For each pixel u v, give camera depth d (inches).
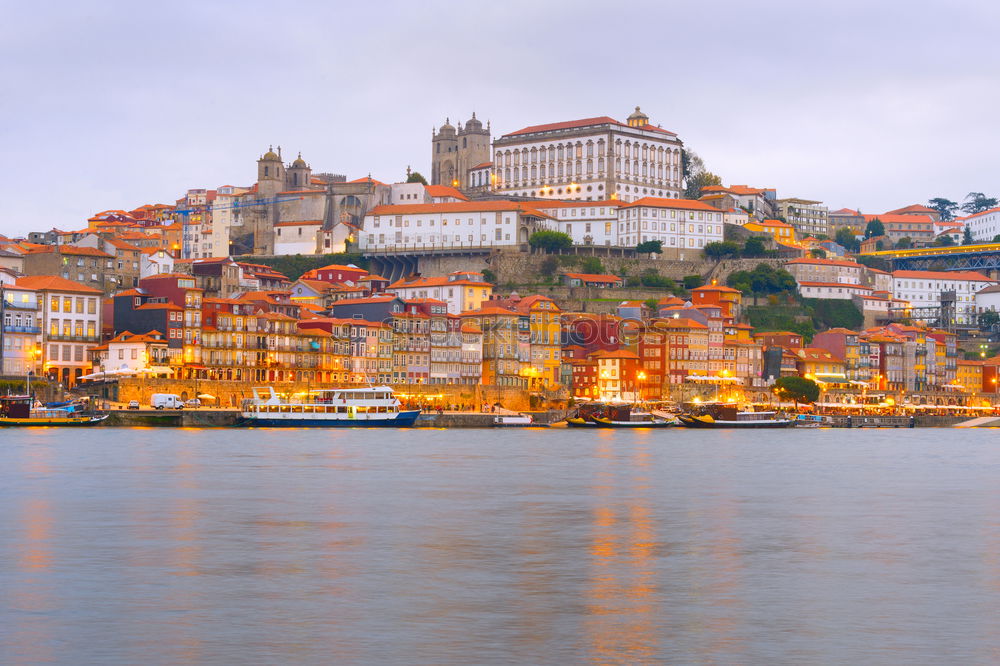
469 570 3553.2
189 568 3550.7
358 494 5408.5
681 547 4001.0
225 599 3132.4
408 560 3710.6
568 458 7721.5
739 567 3641.7
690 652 2662.4
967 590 3324.3
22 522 4439.0
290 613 2984.7
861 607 3102.9
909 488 5984.3
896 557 3838.6
